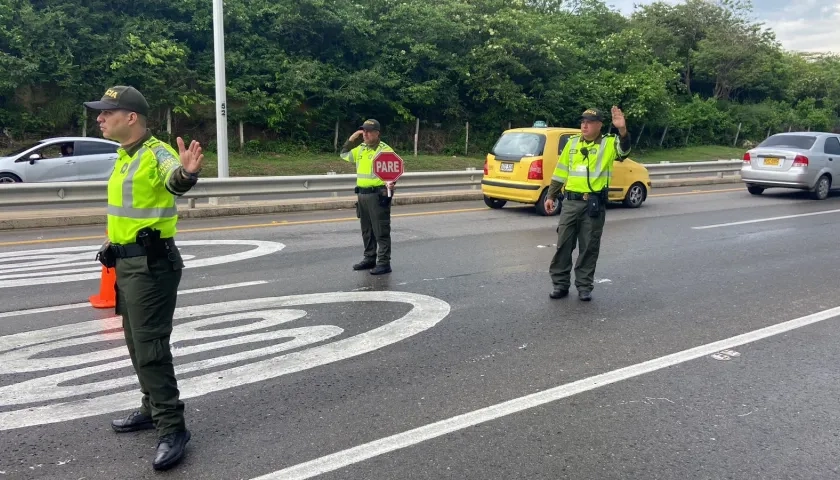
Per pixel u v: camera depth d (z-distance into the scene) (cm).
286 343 533
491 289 720
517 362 502
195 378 461
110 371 470
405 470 344
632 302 679
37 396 427
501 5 3097
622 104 3397
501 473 343
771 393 452
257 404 422
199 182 1219
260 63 2447
